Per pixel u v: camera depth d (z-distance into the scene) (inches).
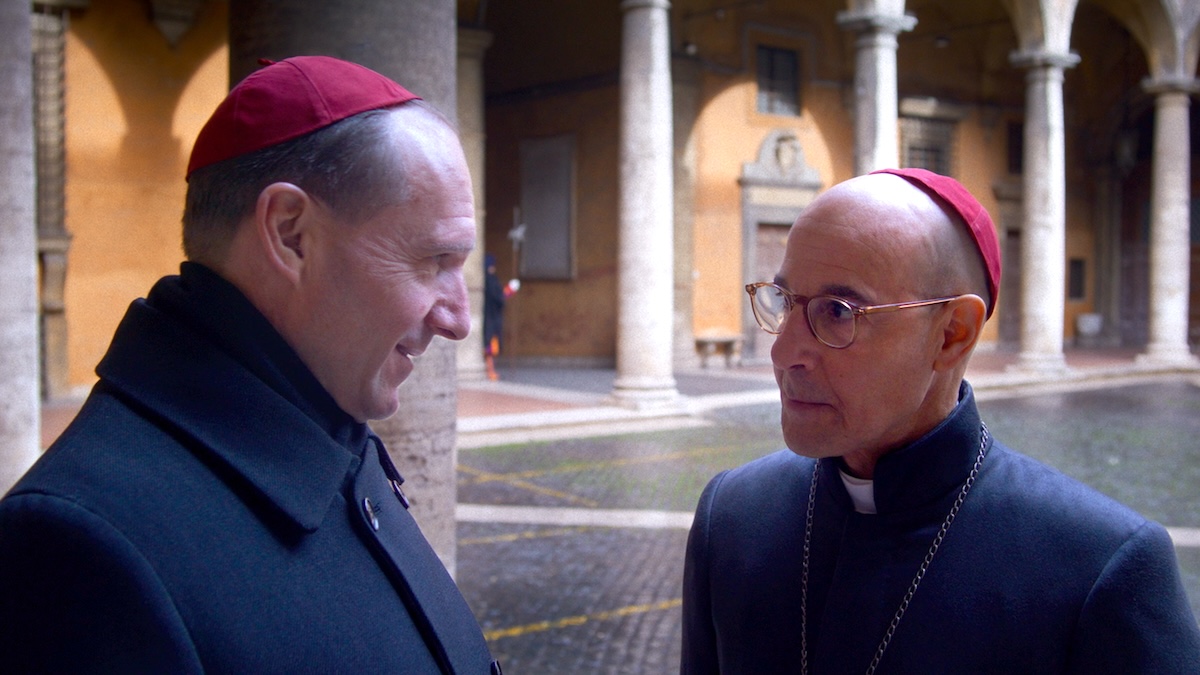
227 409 43.6
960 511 55.2
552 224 729.0
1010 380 645.9
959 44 869.2
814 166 772.0
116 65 486.9
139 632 36.6
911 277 54.1
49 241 464.1
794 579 59.1
